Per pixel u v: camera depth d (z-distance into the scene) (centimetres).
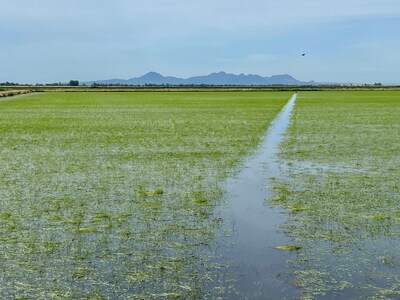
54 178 1733
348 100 7625
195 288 850
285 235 1116
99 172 1834
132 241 1081
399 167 1884
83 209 1334
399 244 1052
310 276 894
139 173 1811
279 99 8294
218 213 1295
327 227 1170
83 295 830
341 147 2411
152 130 3281
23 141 2769
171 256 994
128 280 884
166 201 1413
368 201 1398
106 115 4772
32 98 9462
